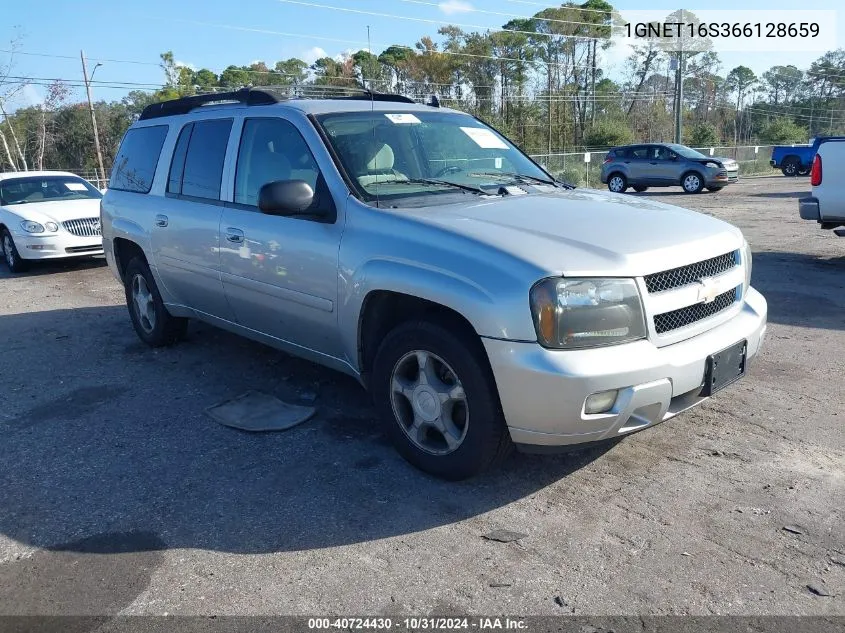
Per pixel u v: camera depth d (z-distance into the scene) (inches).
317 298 164.2
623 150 959.6
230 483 150.9
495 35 2544.3
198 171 209.2
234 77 2498.8
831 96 3878.0
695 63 3021.7
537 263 125.9
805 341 236.5
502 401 129.3
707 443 162.2
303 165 170.4
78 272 440.5
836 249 402.0
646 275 130.1
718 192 895.7
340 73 2404.0
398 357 148.3
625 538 125.9
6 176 486.6
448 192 166.6
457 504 139.4
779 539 124.0
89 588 116.9
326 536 129.8
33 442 175.8
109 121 2427.4
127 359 242.4
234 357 238.5
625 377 124.5
